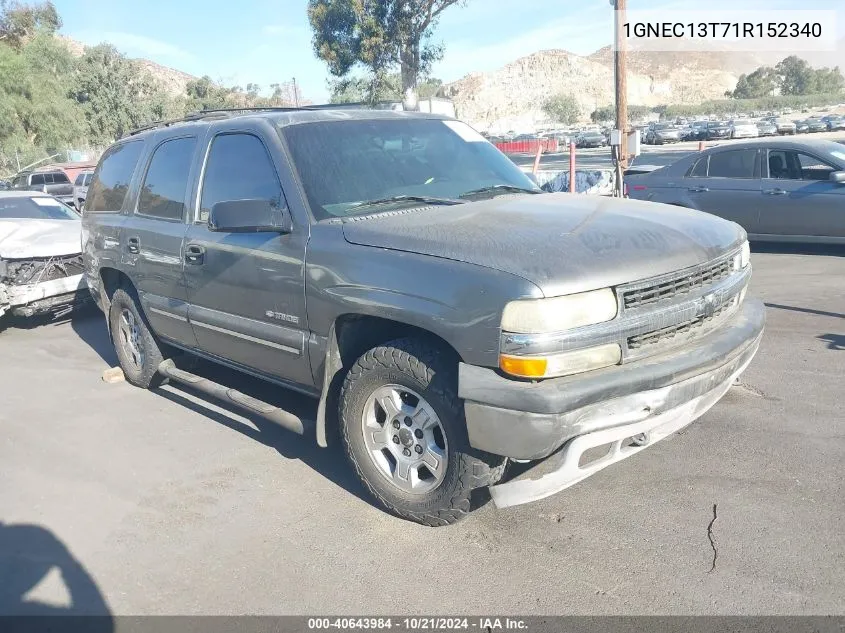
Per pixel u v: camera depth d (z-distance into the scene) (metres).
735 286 3.55
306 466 4.26
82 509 3.90
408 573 3.17
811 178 9.28
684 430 4.31
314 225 3.68
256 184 4.08
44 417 5.31
